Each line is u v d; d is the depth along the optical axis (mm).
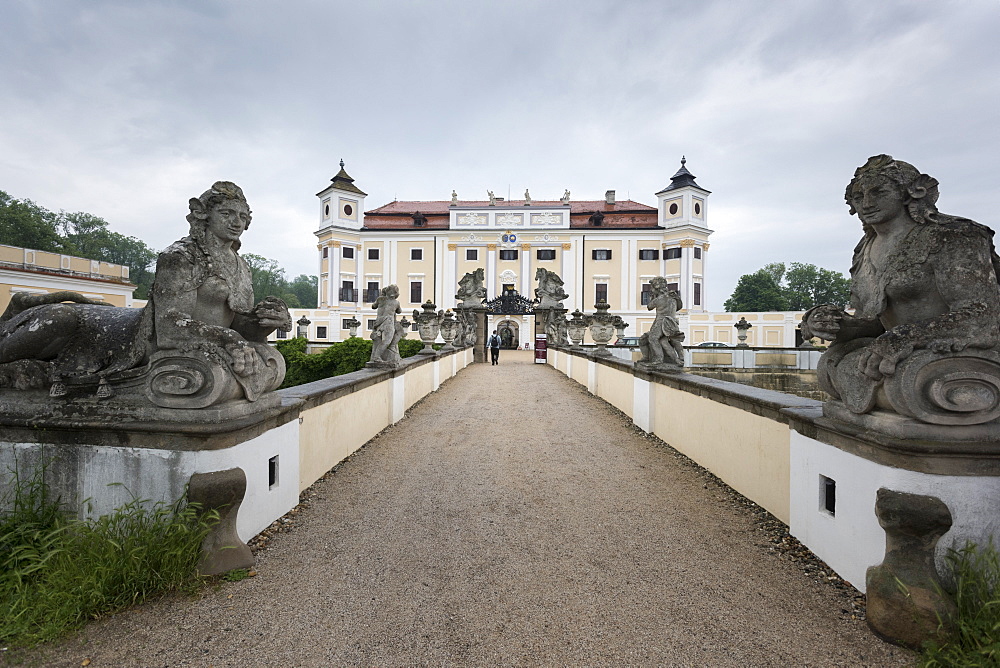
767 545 3881
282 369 4141
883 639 2674
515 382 15977
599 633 2775
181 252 3441
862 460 3043
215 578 3207
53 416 3451
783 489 4230
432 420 9211
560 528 4266
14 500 3475
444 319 20984
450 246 53469
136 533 3143
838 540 3305
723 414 5473
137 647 2570
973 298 2723
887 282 3049
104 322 3703
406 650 2611
